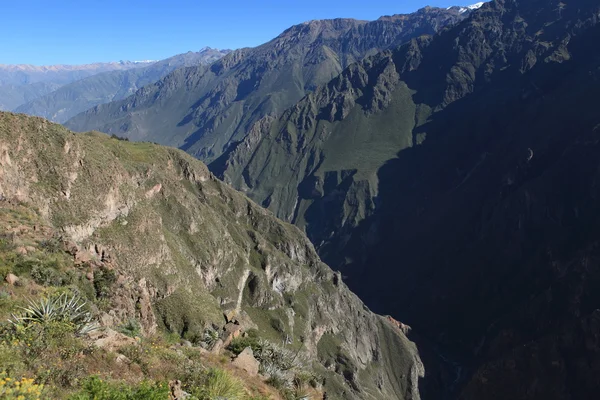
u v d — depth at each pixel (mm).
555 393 92812
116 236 71312
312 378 25812
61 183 63469
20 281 24422
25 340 16922
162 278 76500
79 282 28531
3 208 38719
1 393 12336
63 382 14984
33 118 65062
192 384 17750
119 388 15039
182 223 100500
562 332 100938
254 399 18875
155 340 22891
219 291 100062
